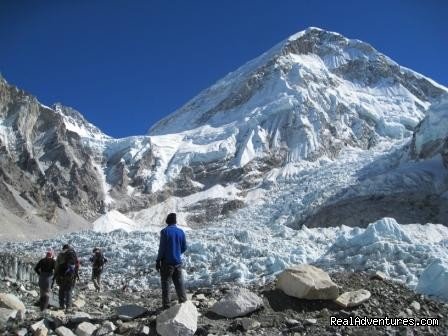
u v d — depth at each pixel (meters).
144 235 34.75
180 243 10.23
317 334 8.95
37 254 30.55
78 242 33.38
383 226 16.75
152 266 22.12
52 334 8.56
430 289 11.44
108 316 10.11
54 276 12.19
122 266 23.30
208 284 16.16
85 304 13.14
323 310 9.91
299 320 9.52
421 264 14.14
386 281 11.76
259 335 8.81
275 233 31.58
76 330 8.68
